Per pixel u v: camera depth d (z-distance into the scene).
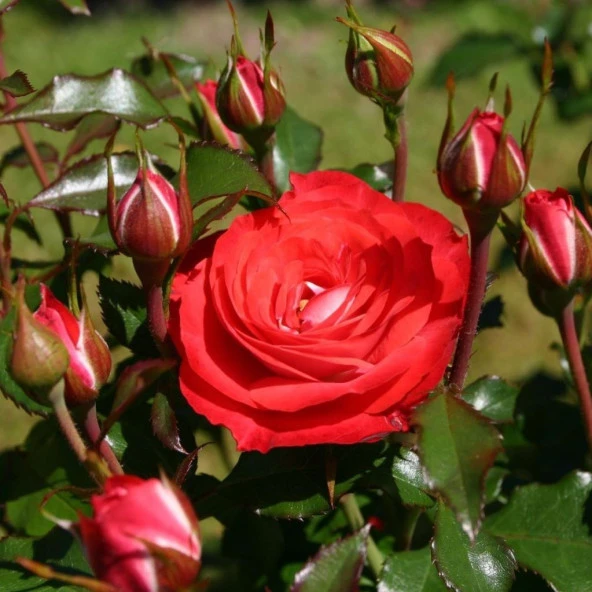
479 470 0.47
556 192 0.52
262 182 0.53
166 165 0.57
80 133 0.63
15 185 1.58
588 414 0.56
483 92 2.00
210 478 0.54
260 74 0.54
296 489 0.52
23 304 0.47
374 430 0.49
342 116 1.98
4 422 1.18
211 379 0.49
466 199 0.49
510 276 1.40
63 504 0.58
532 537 0.55
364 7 2.45
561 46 0.87
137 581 0.45
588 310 0.66
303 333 0.50
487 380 0.60
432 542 0.52
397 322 0.50
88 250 0.59
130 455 0.54
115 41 2.31
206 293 0.51
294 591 0.48
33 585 0.52
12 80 0.53
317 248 0.51
